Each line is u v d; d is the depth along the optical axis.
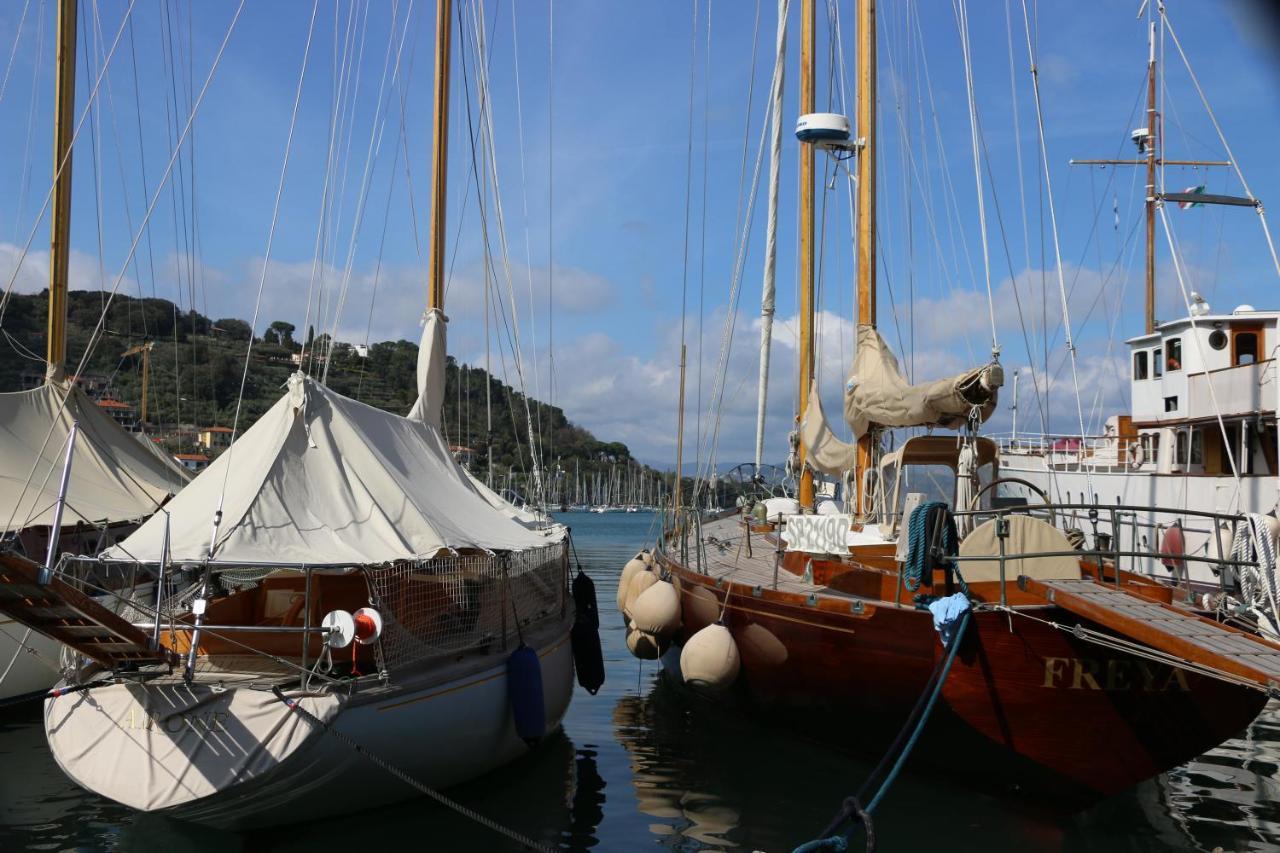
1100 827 7.45
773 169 17.36
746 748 10.01
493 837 7.25
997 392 8.73
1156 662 7.08
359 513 7.75
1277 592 7.36
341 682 6.89
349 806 7.19
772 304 17.41
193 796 6.45
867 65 11.71
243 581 9.52
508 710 8.51
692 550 14.10
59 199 13.02
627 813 7.89
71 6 13.16
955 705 7.39
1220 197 22.31
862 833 7.30
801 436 14.93
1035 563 7.73
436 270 13.95
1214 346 19.77
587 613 12.10
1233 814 7.80
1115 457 24.11
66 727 6.73
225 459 8.06
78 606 5.79
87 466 12.27
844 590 9.23
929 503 7.69
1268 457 17.39
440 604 8.06
